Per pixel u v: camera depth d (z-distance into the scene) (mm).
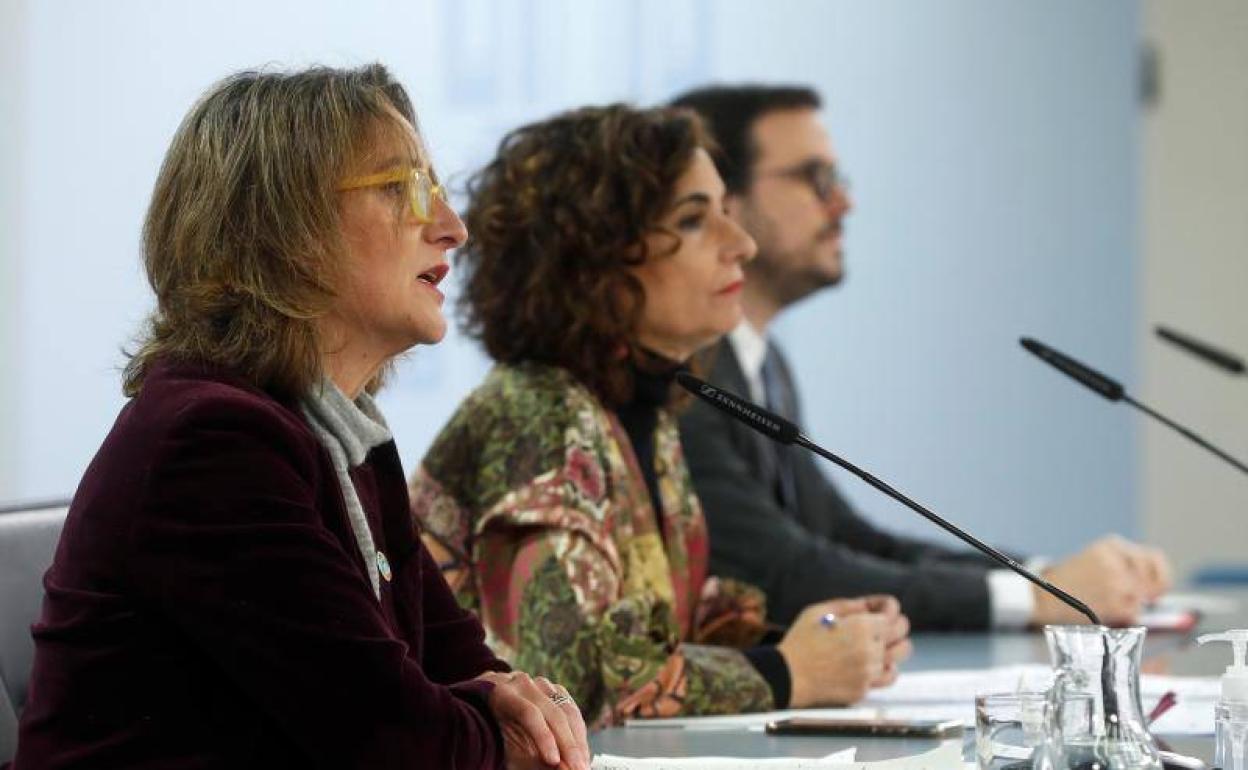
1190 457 14727
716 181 6289
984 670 6516
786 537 7672
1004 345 12188
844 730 5066
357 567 4059
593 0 10531
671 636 5578
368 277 4172
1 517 4559
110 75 10086
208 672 3791
